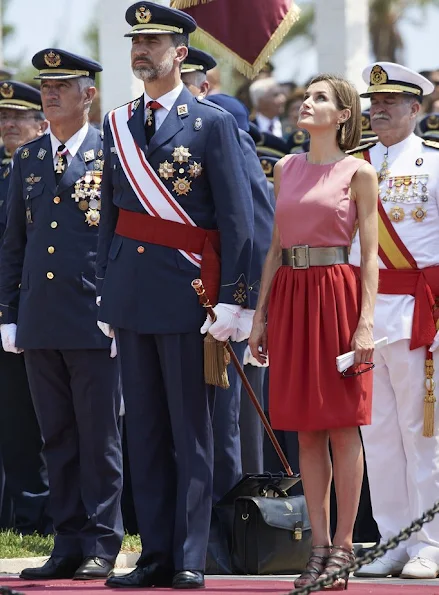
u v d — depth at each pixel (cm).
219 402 2408
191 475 1986
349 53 4141
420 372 2316
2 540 2664
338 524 1947
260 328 2011
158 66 2002
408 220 2323
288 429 1939
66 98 2270
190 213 2003
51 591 1922
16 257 2341
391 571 2333
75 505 2281
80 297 2252
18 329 2291
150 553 1998
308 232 1948
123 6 3859
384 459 2361
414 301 2312
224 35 2658
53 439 2289
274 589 1928
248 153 2519
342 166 1969
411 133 2358
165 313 1989
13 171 2328
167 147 2002
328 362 1925
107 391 2262
